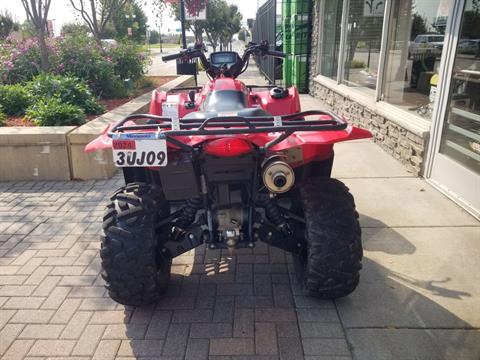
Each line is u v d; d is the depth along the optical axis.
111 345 2.76
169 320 2.97
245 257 3.77
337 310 3.02
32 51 9.87
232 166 2.65
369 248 3.81
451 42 4.74
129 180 3.67
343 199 2.87
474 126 4.40
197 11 11.93
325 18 11.27
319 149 2.87
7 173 5.75
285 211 3.08
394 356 2.61
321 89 11.32
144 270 2.76
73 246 4.03
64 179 5.78
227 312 3.04
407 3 6.14
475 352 2.62
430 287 3.25
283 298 3.18
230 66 5.30
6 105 7.53
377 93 7.04
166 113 3.13
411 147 5.65
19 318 3.04
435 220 4.29
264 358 2.62
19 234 4.28
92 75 9.64
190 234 2.92
